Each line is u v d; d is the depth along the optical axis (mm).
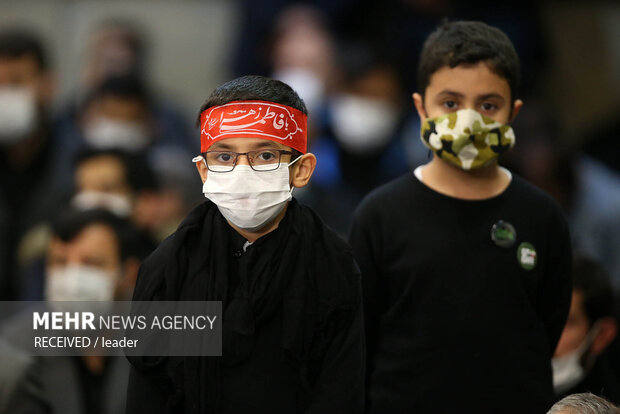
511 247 8211
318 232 7234
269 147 6941
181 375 7012
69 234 11250
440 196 8352
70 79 18031
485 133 7977
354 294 7152
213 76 18250
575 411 6352
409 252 8289
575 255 10062
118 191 13602
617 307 11422
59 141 16656
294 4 17625
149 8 18312
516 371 8047
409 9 17281
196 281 6996
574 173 15180
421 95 8398
